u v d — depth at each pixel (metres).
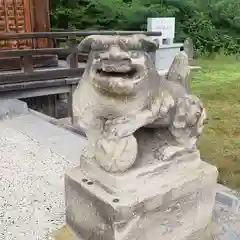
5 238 2.14
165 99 1.75
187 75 2.04
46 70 5.79
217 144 4.90
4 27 6.42
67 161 3.32
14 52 5.30
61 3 14.79
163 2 14.88
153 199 1.71
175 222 1.88
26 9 6.59
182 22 14.55
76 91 1.75
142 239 1.74
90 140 1.86
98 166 1.82
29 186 2.84
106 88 1.53
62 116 7.00
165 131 2.00
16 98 5.46
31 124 4.51
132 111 1.66
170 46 9.08
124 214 1.62
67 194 1.99
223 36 14.04
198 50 13.58
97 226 1.75
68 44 5.98
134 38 1.49
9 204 2.56
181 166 1.93
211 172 2.01
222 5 14.78
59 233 2.11
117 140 1.66
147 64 1.58
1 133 4.14
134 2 15.16
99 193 1.72
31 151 3.57
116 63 1.46
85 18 14.50
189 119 1.87
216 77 9.73
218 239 2.14
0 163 3.28
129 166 1.73
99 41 1.49
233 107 6.86
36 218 2.38
